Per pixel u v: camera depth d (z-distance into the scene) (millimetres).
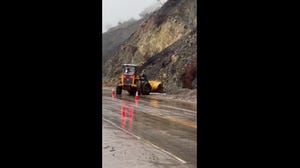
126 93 32844
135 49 55500
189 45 38156
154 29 54344
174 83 35562
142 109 17922
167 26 52188
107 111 16750
